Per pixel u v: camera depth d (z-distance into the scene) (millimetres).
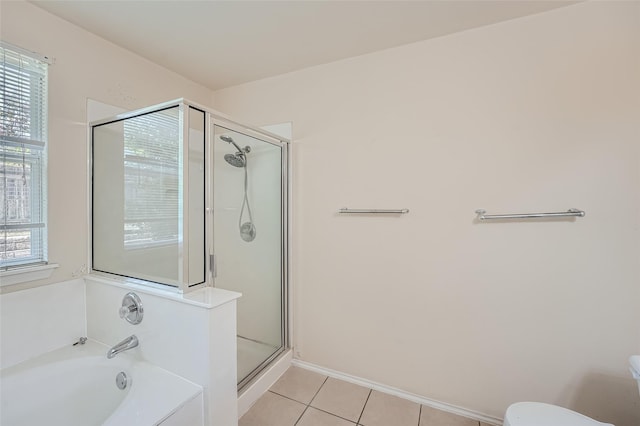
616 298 1392
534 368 1546
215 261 1642
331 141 2049
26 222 1448
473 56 1641
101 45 1742
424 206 1775
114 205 1642
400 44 1809
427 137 1759
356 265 1984
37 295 1482
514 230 1570
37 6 1455
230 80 2330
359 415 1679
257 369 1956
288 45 1827
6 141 1373
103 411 1449
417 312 1810
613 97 1376
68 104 1593
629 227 1364
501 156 1586
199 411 1255
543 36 1490
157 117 1487
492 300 1627
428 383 1784
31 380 1334
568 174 1460
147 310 1441
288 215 2221
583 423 1150
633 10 1342
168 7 1469
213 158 1609
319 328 2125
